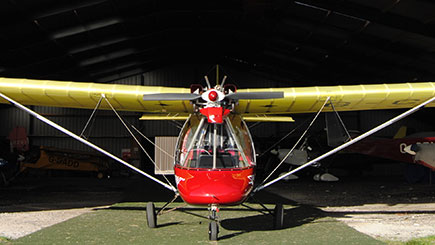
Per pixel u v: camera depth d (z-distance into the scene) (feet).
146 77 86.84
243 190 17.35
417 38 48.42
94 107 26.30
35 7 45.62
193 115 20.48
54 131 84.53
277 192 43.73
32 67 62.64
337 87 23.25
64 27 53.31
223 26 65.21
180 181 17.85
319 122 84.74
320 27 53.72
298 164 58.95
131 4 53.26
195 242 16.60
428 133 50.47
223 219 23.39
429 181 55.16
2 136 83.05
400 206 29.76
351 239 16.81
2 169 55.42
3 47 51.37
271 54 71.92
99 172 74.49
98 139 85.20
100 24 54.34
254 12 55.62
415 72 57.98
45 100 24.62
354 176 81.61
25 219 23.76
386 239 16.89
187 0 56.18
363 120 85.15
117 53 69.15
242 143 19.27
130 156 83.15
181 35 71.20
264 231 19.27
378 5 44.21
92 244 16.26
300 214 25.31
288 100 23.70
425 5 41.37
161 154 84.69
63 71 67.05
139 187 51.98
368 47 54.75
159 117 33.35
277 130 85.25
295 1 48.16
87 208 29.53
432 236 17.04
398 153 50.96
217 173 17.22
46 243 16.42
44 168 65.31
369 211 26.78
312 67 72.02
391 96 23.31
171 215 25.07
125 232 19.13
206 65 87.66
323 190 46.50
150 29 63.26
